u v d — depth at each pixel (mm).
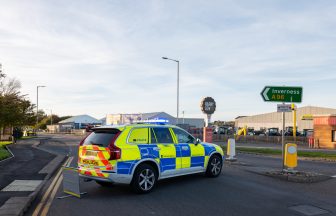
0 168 13023
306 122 65500
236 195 8336
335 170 13281
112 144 8102
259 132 58750
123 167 8109
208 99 21734
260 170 12273
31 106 41156
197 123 63312
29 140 38594
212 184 9727
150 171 8680
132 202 7656
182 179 10508
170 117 58969
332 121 31969
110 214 6711
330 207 7266
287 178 10578
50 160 15953
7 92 30875
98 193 8625
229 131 58594
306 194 8531
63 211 6957
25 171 12242
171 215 6629
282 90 11523
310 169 13531
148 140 8867
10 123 30734
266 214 6703
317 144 33281
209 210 6973
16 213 6426
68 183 8570
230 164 14648
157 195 8336
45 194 8562
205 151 10492
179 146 9594
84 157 8602
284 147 11703
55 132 90938
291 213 6785
